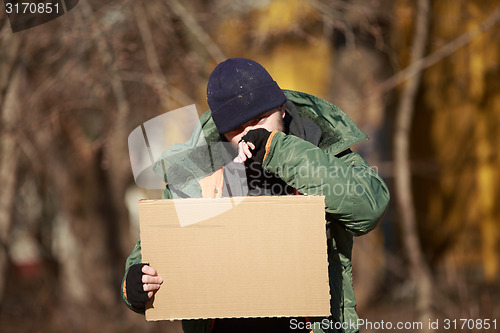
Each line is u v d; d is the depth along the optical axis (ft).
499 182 64.85
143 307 17.63
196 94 50.42
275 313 16.98
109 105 48.37
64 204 59.93
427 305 48.37
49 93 48.14
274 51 53.47
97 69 46.78
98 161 57.47
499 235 64.08
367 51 52.24
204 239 17.13
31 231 58.34
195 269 17.12
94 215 61.21
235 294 17.04
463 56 61.11
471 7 55.83
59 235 61.62
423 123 67.05
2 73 45.65
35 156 51.65
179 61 50.06
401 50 52.34
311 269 16.98
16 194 55.01
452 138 65.72
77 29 44.88
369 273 54.85
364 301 54.03
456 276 54.70
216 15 51.37
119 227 62.54
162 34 49.16
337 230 18.47
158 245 17.22
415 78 50.42
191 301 17.11
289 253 17.01
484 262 63.77
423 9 49.16
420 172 65.98
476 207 65.05
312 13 48.21
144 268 16.98
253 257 17.06
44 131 52.54
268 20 49.78
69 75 48.24
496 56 60.54
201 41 47.65
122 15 47.83
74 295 60.23
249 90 18.31
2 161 49.01
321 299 16.94
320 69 54.19
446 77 64.34
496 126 64.18
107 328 57.06
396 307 52.95
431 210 67.10
